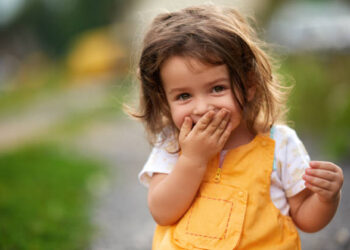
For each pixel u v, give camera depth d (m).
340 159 5.29
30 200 4.20
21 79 24.42
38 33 30.36
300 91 7.14
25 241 3.19
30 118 12.27
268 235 1.84
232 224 1.84
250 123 2.00
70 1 28.69
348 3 14.18
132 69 2.46
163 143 2.12
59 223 3.65
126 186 5.20
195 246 1.85
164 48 1.83
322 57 8.00
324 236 3.42
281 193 1.97
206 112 1.86
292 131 2.07
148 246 3.44
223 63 1.82
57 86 19.78
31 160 6.34
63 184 5.00
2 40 30.88
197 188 1.92
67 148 7.57
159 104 2.02
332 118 6.56
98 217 4.09
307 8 14.23
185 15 1.98
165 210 1.94
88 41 21.30
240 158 1.95
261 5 15.24
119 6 26.67
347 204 3.94
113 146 7.73
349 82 7.06
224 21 1.91
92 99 14.59
